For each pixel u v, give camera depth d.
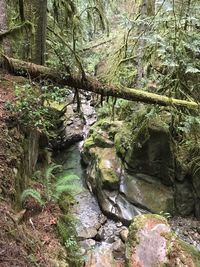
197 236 6.65
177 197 7.13
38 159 6.40
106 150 8.02
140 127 7.11
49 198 5.02
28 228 3.96
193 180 7.06
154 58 7.55
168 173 7.16
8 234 3.36
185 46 6.63
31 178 5.23
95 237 6.40
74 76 5.45
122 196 7.18
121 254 5.88
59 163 8.55
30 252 3.47
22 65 5.21
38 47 5.62
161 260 5.10
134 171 7.39
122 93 5.89
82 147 8.90
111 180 7.25
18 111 4.77
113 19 10.25
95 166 7.88
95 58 10.48
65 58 5.39
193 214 7.14
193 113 6.71
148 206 6.98
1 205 3.67
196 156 7.02
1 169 4.12
